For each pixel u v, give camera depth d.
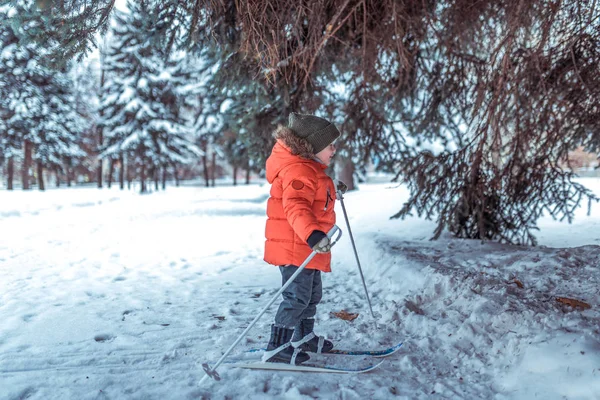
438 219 6.18
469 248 5.53
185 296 4.55
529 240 6.29
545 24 4.98
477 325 3.16
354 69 6.45
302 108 6.63
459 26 5.91
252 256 6.74
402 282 4.54
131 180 35.53
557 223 7.50
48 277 5.29
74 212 13.25
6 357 2.96
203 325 3.64
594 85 5.27
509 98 5.53
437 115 6.84
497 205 5.95
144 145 25.19
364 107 6.67
